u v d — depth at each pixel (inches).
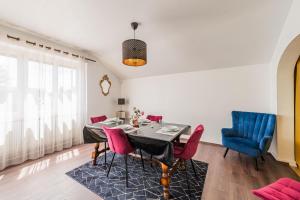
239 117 128.5
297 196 47.4
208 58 137.8
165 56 147.4
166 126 102.6
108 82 189.2
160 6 82.0
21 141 109.1
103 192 75.7
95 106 171.6
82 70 154.1
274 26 94.7
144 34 115.0
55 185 81.5
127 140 83.2
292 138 106.3
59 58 135.0
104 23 100.2
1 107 99.9
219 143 149.2
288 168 100.4
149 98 192.5
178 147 90.4
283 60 101.7
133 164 107.3
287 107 106.8
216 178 89.0
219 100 149.1
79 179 87.2
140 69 178.9
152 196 73.2
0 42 99.8
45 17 93.5
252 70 134.3
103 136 106.0
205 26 102.3
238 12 87.0
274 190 50.6
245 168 101.2
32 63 115.9
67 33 114.8
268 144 98.4
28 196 72.7
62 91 136.9
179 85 171.3
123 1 78.0
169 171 80.4
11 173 94.0
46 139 125.5
